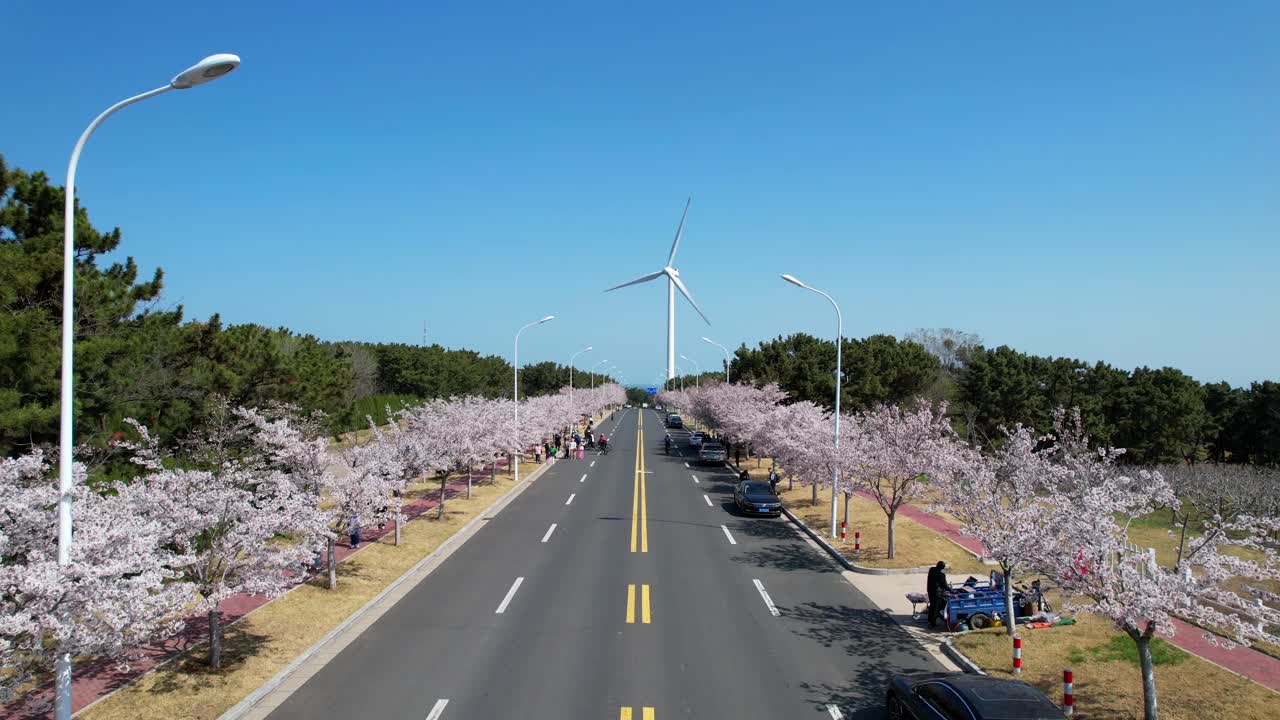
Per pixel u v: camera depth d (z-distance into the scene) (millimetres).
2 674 10062
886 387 67312
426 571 22812
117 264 23688
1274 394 49375
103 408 21250
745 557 25422
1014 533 14641
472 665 14969
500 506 35938
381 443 25094
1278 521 11680
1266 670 14367
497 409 42344
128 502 12922
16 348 17656
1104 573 11797
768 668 15094
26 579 9125
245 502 14320
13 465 11414
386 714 12617
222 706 12523
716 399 63688
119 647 10266
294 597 18875
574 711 12836
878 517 31906
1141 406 52719
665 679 14398
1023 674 14383
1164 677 13758
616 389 172625
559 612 18672
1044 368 59281
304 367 39750
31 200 20438
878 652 16156
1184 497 34344
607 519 32594
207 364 27266
